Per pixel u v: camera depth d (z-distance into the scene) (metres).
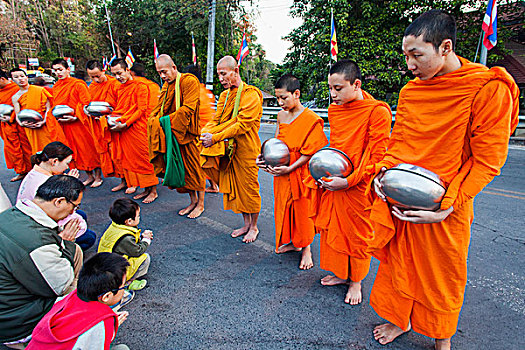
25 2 34.31
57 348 1.59
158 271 3.14
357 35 13.48
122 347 2.04
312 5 14.66
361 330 2.37
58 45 35.31
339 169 2.30
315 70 14.92
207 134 3.32
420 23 1.59
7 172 6.72
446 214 1.71
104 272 1.68
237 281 2.98
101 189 5.59
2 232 1.95
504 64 13.84
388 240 1.98
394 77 13.39
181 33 21.88
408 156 1.89
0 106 5.34
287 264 3.27
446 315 1.92
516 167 7.32
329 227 2.64
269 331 2.37
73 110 5.16
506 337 2.29
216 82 21.94
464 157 1.77
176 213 4.58
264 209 4.81
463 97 1.63
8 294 1.94
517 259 3.31
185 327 2.41
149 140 4.15
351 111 2.38
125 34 24.56
